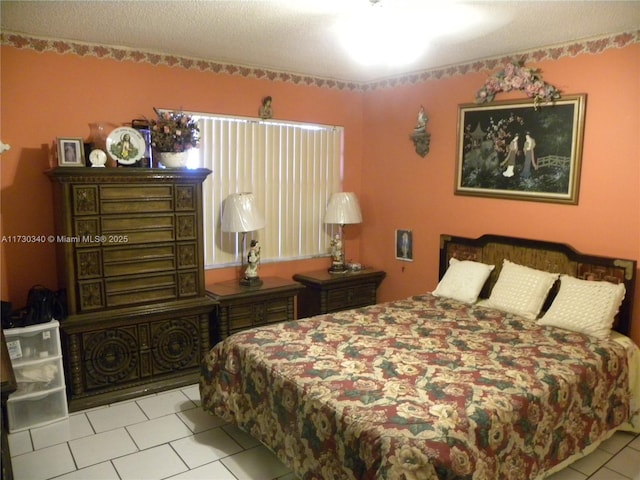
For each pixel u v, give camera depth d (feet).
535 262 11.94
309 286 15.06
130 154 11.41
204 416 10.75
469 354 8.95
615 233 10.71
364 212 16.80
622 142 10.46
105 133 11.86
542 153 11.80
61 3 8.71
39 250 11.41
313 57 12.80
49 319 10.34
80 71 11.44
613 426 9.36
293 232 15.57
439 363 8.54
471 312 11.55
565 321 10.33
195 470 8.82
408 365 8.43
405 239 15.42
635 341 10.43
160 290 11.80
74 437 9.84
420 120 14.39
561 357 8.86
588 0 8.40
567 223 11.50
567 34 10.51
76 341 10.78
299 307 15.74
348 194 15.58
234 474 8.71
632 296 10.26
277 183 15.01
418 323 10.76
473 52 12.12
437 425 6.52
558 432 8.04
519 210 12.42
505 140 12.50
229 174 13.98
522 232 12.41
